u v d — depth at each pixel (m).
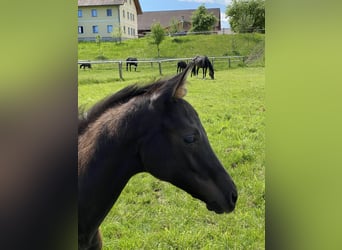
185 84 1.56
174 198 3.47
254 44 15.12
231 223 3.03
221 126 5.49
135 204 3.37
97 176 1.50
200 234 2.88
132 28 27.25
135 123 1.50
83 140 1.53
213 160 1.59
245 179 3.74
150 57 16.19
